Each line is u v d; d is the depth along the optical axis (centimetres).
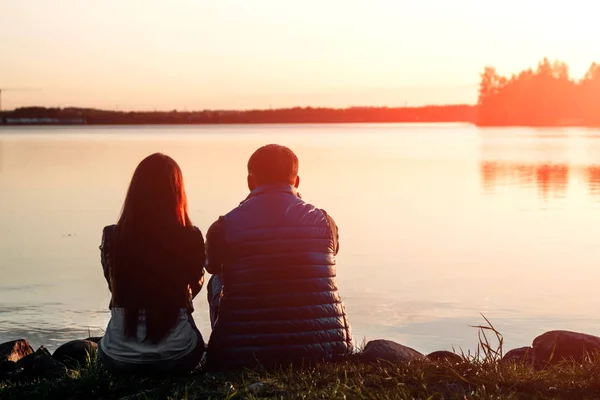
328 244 505
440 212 2427
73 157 6262
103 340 501
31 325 1044
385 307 1126
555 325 1023
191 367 502
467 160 5725
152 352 488
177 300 491
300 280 491
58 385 499
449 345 925
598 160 5697
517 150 7625
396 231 1981
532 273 1392
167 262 486
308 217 502
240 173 4181
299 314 488
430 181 3731
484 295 1203
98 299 1210
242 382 458
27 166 4975
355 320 1050
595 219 2219
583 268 1437
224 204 2597
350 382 456
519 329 1002
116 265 486
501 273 1392
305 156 6419
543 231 1972
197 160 5684
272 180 508
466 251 1652
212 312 532
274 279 488
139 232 484
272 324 484
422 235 1906
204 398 439
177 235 488
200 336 507
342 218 2270
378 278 1349
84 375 526
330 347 491
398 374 470
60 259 1588
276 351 483
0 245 1778
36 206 2642
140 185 489
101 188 3338
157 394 454
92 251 1692
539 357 595
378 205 2631
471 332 984
